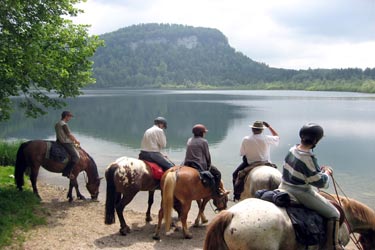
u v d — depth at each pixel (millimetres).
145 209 12359
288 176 5656
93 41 15953
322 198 5594
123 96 130875
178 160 22328
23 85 12828
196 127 9922
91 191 13047
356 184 17312
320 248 5555
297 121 47094
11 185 12719
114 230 9742
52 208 11414
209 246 5211
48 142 12141
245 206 5273
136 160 9695
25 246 8016
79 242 8641
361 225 6617
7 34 10109
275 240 5090
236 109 69250
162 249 8508
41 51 11500
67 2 13055
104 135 35250
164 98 115625
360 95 149875
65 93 15180
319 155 25375
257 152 9180
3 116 12406
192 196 9109
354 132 37375
